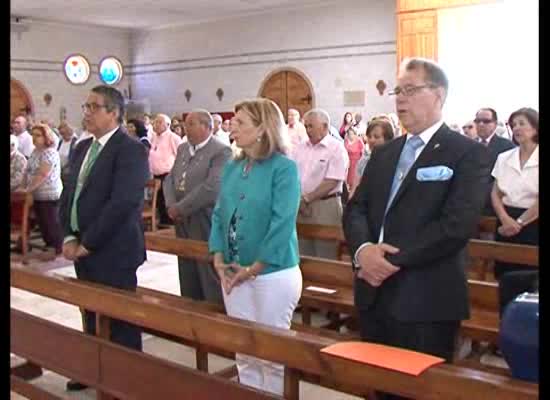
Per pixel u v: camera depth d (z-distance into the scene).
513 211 3.82
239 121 2.67
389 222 2.23
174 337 4.24
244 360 2.80
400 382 1.73
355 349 1.87
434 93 2.19
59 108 14.48
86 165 3.27
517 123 3.79
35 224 8.19
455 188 2.13
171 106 14.94
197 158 4.18
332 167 4.51
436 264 2.18
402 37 9.77
